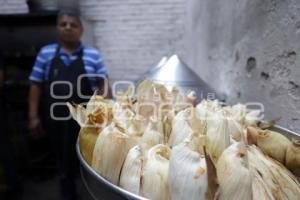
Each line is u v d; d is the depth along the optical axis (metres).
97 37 3.69
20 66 2.60
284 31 0.81
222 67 1.47
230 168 0.47
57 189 2.45
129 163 0.56
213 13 1.69
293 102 0.77
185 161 0.47
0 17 2.47
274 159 0.62
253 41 1.04
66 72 1.77
